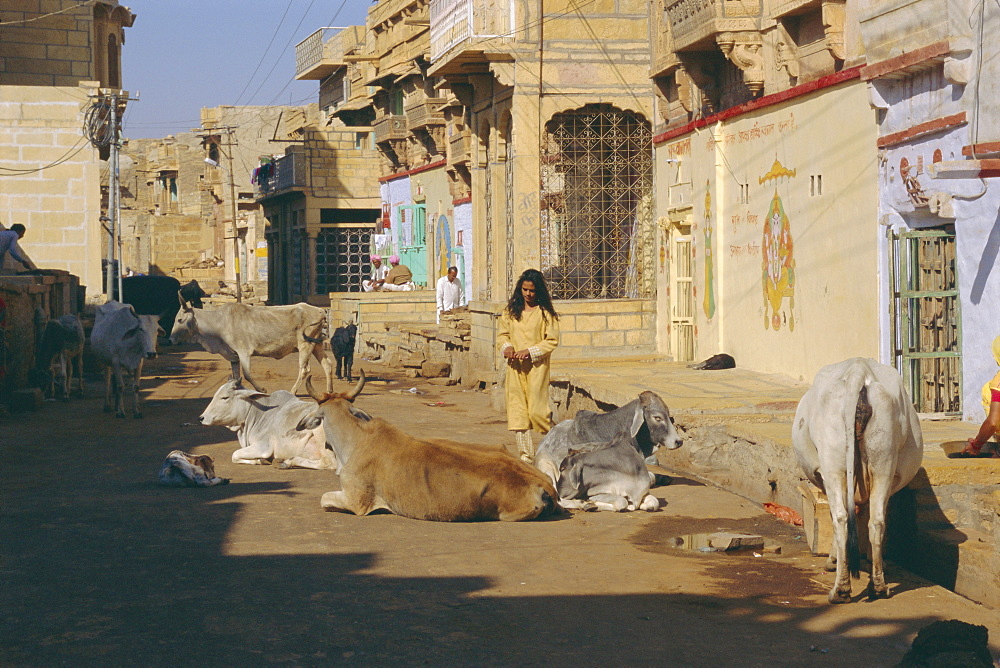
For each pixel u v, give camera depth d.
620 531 8.37
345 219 44.00
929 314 11.11
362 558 7.28
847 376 6.58
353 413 8.97
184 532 8.05
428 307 30.12
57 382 18.06
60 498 9.41
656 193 18.81
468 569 7.02
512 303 10.66
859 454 6.54
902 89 11.07
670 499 9.72
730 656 5.45
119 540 7.78
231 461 11.48
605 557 7.46
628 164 19.72
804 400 7.04
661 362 17.64
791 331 13.85
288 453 11.06
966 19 9.83
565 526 8.45
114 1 32.91
